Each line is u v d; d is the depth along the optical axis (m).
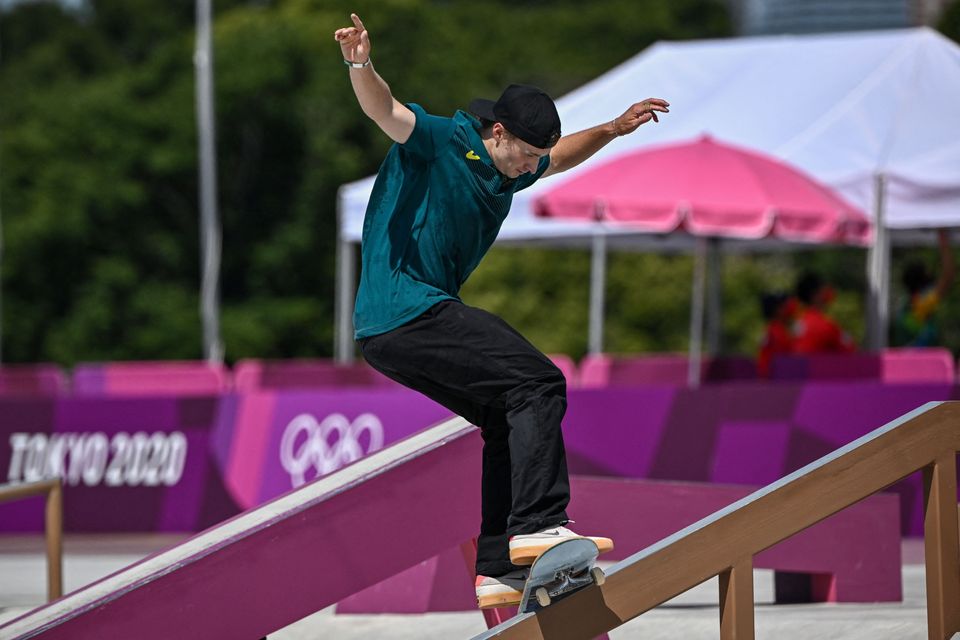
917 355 26.81
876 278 30.20
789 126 34.31
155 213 90.38
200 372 39.94
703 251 39.34
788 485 9.16
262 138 89.38
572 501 12.90
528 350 8.95
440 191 9.05
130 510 25.42
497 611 10.37
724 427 21.62
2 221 87.38
